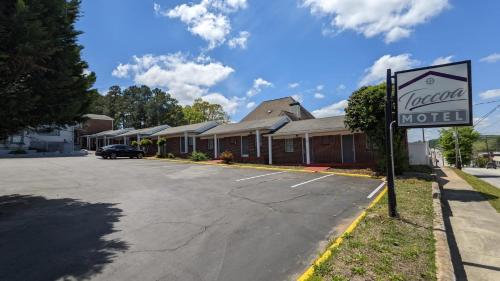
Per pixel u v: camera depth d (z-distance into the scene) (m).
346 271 4.36
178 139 32.88
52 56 8.22
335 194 10.34
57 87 8.27
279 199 9.62
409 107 9.12
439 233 5.98
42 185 12.91
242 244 5.71
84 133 55.72
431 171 17.62
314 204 8.90
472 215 8.79
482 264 5.45
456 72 8.57
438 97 8.76
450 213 9.03
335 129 18.73
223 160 23.11
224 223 7.04
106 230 6.58
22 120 8.35
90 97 9.80
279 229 6.57
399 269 4.43
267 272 4.59
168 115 73.44
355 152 19.16
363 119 15.02
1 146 35.75
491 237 6.89
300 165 20.06
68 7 8.93
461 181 16.02
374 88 14.91
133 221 7.26
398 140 14.93
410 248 5.17
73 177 15.52
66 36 8.88
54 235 6.27
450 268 4.45
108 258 5.08
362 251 5.05
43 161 26.22
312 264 4.80
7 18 6.63
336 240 5.67
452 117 8.58
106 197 10.23
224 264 4.86
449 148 45.62
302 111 38.16
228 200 9.56
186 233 6.35
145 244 5.72
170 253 5.29
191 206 8.78
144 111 76.44
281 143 22.86
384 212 7.53
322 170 16.92
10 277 4.42
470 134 44.53
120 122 80.06
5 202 9.52
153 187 12.24
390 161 7.11
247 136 25.41
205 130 30.83
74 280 4.34
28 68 7.21
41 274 4.52
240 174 16.12
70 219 7.47
